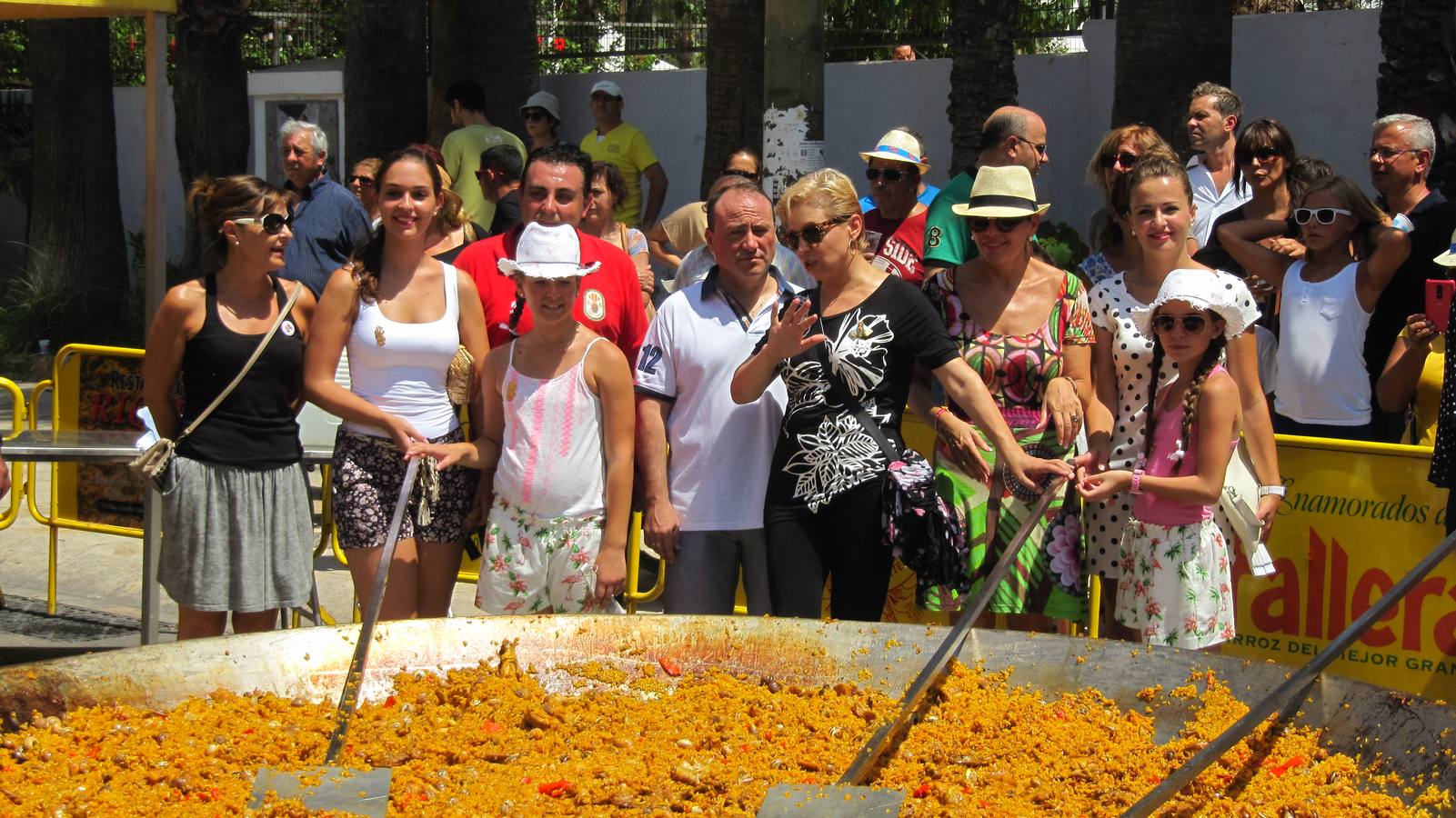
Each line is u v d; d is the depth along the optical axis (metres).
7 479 4.93
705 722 3.76
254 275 5.07
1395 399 5.82
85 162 17.25
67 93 17.17
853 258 4.75
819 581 4.72
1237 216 6.75
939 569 4.56
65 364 7.54
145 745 3.46
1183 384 4.71
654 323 4.94
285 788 3.27
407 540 5.01
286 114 19.00
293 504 5.23
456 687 3.85
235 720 3.64
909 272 6.46
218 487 5.07
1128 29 10.70
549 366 4.83
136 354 7.40
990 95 12.79
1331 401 5.88
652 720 3.76
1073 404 4.77
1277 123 6.53
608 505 4.86
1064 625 5.45
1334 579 5.34
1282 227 6.43
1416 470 5.17
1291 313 6.01
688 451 4.86
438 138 14.61
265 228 4.96
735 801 3.26
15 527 9.20
